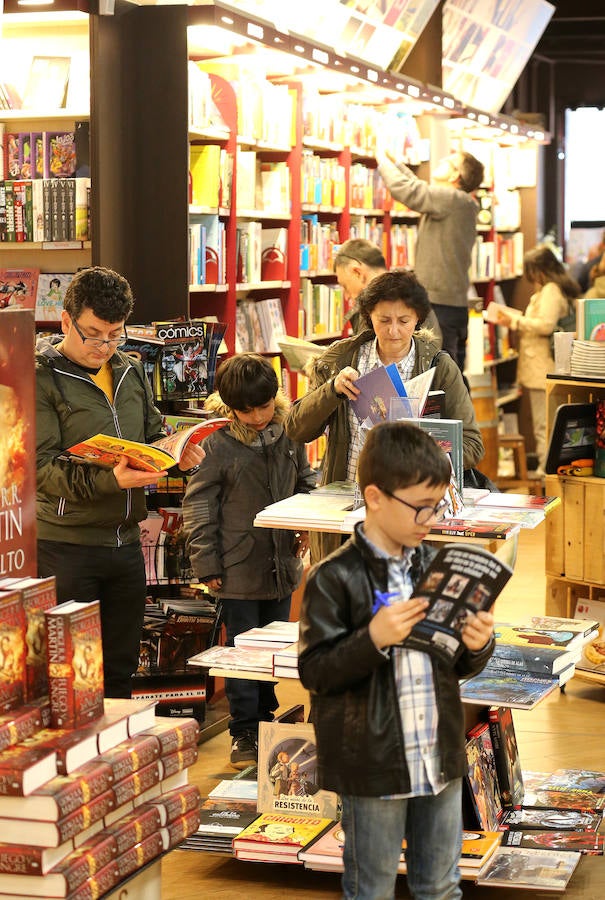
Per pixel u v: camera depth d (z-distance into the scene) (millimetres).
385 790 2545
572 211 16641
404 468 2492
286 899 3652
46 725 2645
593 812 4180
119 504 3904
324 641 2574
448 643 2492
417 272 8273
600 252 15672
